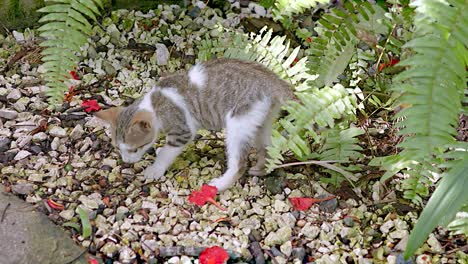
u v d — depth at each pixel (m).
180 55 1.54
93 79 1.47
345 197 1.23
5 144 1.31
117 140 1.26
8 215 1.14
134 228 1.17
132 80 1.48
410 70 1.00
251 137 1.22
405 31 1.27
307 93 1.18
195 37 1.58
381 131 1.35
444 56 0.99
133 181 1.25
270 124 1.23
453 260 1.12
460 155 1.02
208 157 1.31
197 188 1.25
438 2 0.99
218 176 1.27
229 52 1.37
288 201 1.23
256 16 1.64
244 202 1.22
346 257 1.14
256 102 1.21
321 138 1.29
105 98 1.42
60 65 1.19
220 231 1.17
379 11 1.38
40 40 1.53
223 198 1.23
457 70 0.99
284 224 1.18
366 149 1.32
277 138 1.14
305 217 1.20
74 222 1.17
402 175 1.27
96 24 1.58
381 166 1.25
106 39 1.55
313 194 1.24
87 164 1.28
